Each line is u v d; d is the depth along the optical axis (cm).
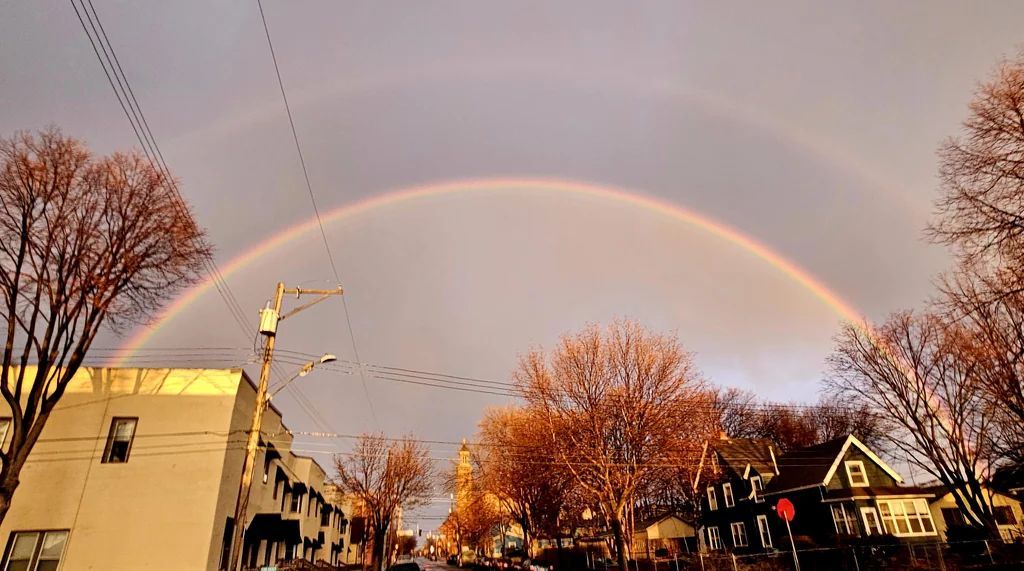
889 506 3356
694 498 4222
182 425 2394
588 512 4650
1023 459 2847
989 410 2862
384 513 4747
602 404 3039
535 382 3164
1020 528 3203
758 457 4494
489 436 4666
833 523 3469
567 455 3117
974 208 1480
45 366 1619
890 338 3338
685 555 3425
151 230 1728
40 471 2222
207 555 2203
